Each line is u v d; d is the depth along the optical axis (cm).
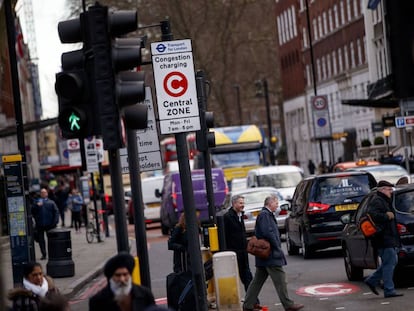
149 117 2909
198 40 13812
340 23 13750
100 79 1664
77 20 1695
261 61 17612
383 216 2866
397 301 2828
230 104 18012
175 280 2422
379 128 9519
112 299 1475
